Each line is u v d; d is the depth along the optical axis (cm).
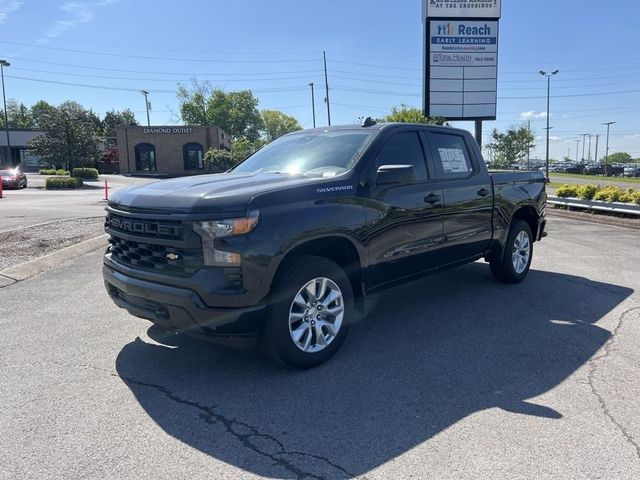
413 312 557
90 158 4209
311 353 402
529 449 293
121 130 5403
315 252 428
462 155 580
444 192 528
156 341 467
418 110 2116
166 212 366
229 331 361
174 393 366
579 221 1384
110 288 432
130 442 303
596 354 436
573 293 630
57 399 357
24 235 1038
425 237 506
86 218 1375
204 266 355
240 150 5488
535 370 404
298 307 396
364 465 280
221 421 327
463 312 555
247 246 355
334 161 461
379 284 462
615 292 633
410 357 431
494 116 1936
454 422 325
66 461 284
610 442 300
